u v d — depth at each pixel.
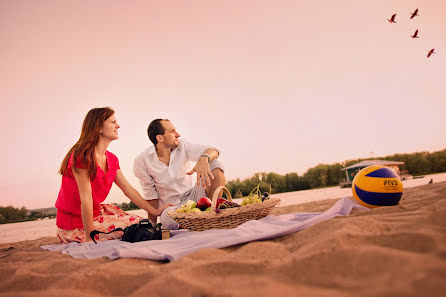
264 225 2.49
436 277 0.92
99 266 1.74
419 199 3.18
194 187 3.75
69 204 3.15
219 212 2.70
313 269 1.22
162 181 3.91
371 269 1.10
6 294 1.39
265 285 1.10
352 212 2.83
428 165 53.31
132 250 1.92
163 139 3.91
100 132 3.14
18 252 3.30
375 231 1.61
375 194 2.99
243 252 1.71
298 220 2.92
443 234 1.32
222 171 3.69
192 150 3.95
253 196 3.17
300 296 0.96
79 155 2.90
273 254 1.64
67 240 3.19
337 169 55.91
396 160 53.97
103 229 3.12
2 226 22.14
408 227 1.57
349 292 0.96
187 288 1.19
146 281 1.43
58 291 1.35
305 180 55.59
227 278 1.28
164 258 1.88
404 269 1.03
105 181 3.28
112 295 1.33
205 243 2.10
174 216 2.92
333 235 1.56
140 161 3.97
